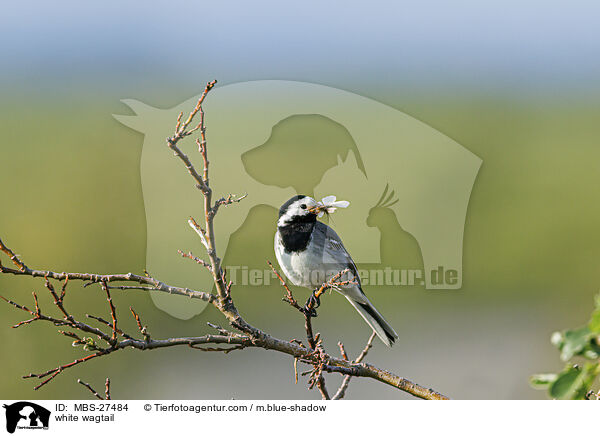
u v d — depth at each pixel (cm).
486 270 2081
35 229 1970
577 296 1986
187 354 1584
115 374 1509
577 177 2503
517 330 1780
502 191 2458
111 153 2498
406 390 642
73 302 1675
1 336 1523
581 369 349
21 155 2466
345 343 1700
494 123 3338
